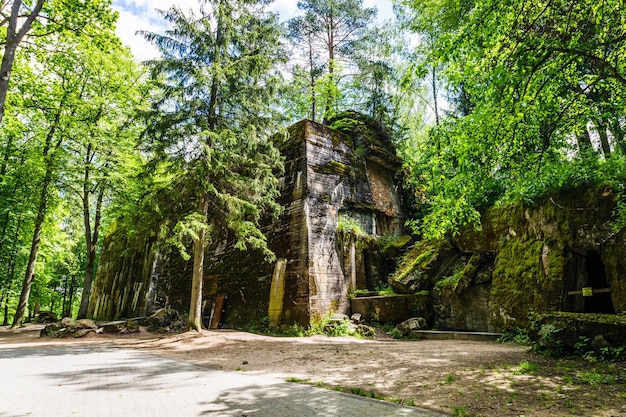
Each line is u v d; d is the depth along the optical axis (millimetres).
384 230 20266
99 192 21266
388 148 21562
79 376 7086
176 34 13555
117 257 28812
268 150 15031
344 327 14711
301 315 15117
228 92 14352
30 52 12820
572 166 11539
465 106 19141
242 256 18812
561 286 11156
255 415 4523
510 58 7148
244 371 7867
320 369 7891
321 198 17141
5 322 26859
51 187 19516
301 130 17969
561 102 8516
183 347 11828
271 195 15375
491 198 14742
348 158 19312
